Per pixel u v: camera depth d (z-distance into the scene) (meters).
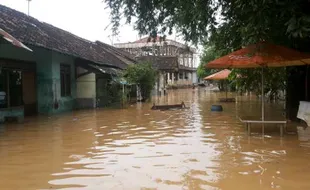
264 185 5.97
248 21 10.36
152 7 12.85
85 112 19.78
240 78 15.99
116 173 6.78
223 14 12.38
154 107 21.22
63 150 9.03
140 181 6.23
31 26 19.16
